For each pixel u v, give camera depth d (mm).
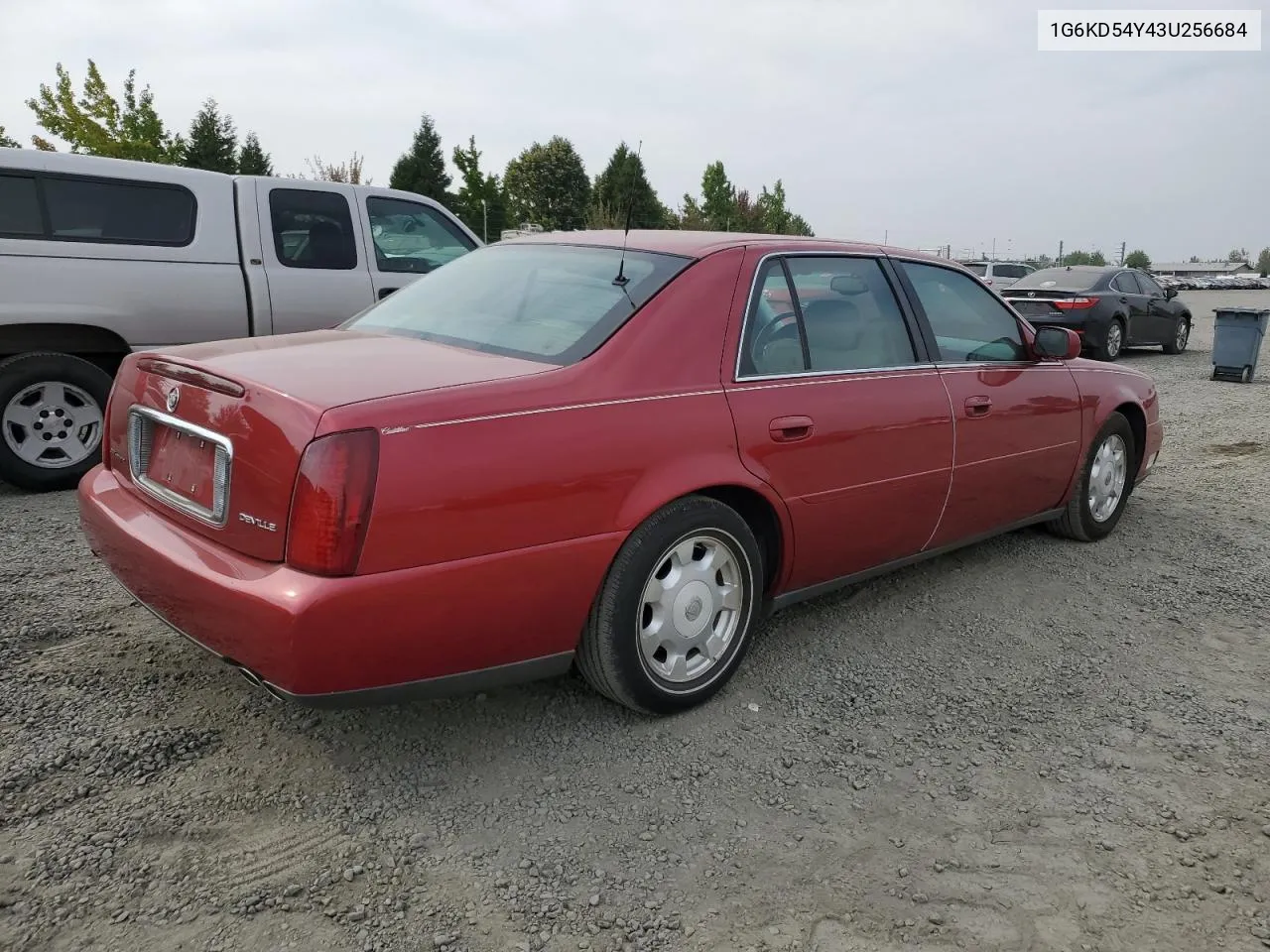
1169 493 6500
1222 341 13070
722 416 3094
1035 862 2539
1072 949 2230
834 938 2227
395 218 7125
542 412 2674
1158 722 3326
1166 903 2400
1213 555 5148
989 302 4492
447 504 2465
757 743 3062
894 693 3451
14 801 2566
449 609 2510
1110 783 2930
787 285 3496
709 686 3234
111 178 5816
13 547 4523
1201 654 3906
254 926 2176
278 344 3139
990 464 4238
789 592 3562
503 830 2561
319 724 3027
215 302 6168
